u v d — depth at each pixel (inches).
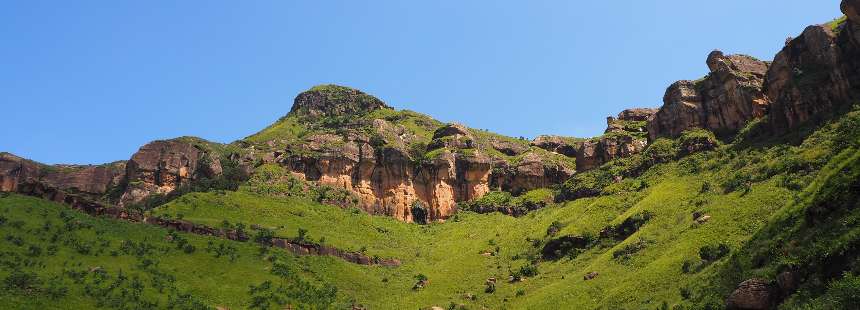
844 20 5497.1
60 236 4431.6
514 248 5748.0
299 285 4584.2
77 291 3678.6
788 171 4261.8
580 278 4365.2
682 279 3511.3
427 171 7687.0
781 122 5162.4
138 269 4259.4
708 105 6309.1
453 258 5831.7
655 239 4367.6
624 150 6914.4
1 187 7126.0
